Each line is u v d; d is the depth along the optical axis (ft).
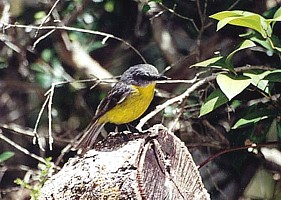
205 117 37.40
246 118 29.68
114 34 44.45
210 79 29.73
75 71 45.47
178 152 24.44
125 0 43.57
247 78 25.71
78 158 23.49
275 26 35.78
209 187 41.11
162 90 40.88
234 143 35.17
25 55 44.50
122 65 45.44
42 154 45.75
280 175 39.50
